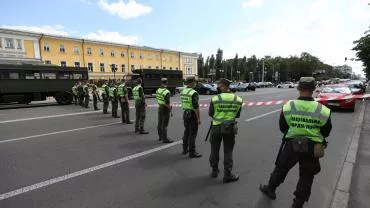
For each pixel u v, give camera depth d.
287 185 4.34
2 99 17.98
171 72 31.44
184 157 5.82
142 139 7.54
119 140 7.42
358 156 5.92
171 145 6.84
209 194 4.03
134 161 5.56
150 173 4.88
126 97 10.20
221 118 4.37
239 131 8.55
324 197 3.96
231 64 105.56
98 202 3.79
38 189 4.21
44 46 48.09
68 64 52.03
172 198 3.90
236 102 4.32
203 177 4.69
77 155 5.98
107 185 4.36
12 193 4.07
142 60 66.19
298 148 3.12
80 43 53.88
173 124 9.82
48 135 8.15
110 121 10.95
